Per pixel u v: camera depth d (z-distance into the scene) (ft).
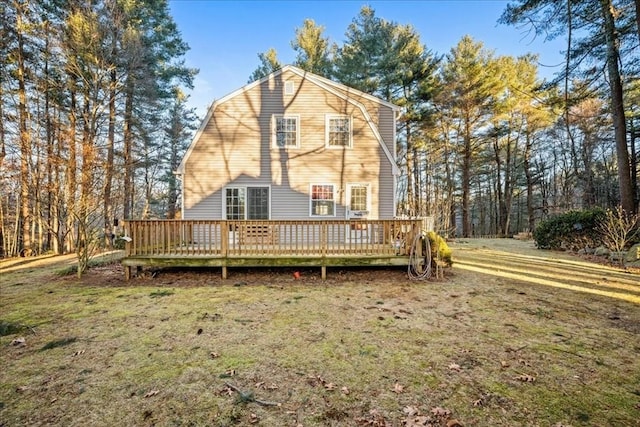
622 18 28.53
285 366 10.65
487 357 11.15
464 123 70.69
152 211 96.12
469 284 21.49
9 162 39.78
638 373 9.99
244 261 23.59
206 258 23.54
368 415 8.11
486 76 64.18
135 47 44.34
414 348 11.91
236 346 12.23
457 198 95.81
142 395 9.08
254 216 36.40
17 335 13.47
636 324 14.10
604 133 58.44
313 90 37.27
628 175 32.89
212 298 18.65
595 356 11.14
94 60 41.22
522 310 16.11
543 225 41.24
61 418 8.11
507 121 72.43
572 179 75.10
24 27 39.91
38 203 44.39
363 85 61.82
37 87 43.01
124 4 46.11
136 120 53.78
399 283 21.94
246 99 36.81
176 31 56.49
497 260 30.99
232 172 36.37
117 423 7.91
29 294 19.81
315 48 67.87
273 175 36.63
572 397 8.77
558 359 10.95
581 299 17.84
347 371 10.29
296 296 18.95
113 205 41.42
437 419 7.91
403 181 83.30
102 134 46.80
